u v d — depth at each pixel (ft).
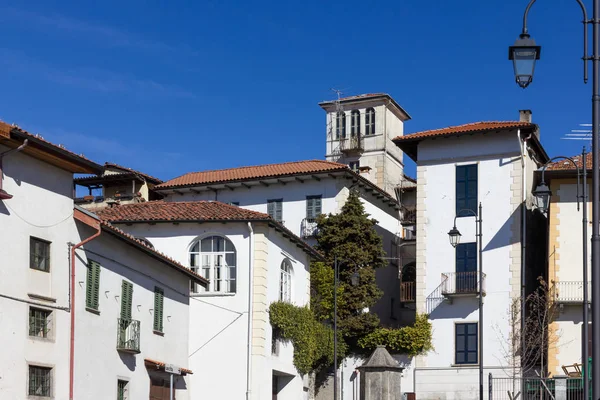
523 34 76.43
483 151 183.93
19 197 96.58
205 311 152.25
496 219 180.86
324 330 176.14
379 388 120.98
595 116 72.08
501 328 176.24
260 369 148.77
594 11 73.00
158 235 155.74
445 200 185.26
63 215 103.50
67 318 102.89
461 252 182.39
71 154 100.27
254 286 151.53
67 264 103.60
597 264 70.38
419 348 180.55
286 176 203.41
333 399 180.14
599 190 72.02
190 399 149.59
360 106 270.05
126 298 117.80
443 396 177.37
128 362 118.21
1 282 93.20
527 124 180.55
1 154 93.66
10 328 93.97
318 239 194.90
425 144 188.96
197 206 162.09
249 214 154.61
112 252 114.93
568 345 170.60
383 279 211.00
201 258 154.30
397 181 270.87
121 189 232.12
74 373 104.27
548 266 173.99
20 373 95.04
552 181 175.52
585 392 85.97
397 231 225.35
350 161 267.39
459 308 180.24
